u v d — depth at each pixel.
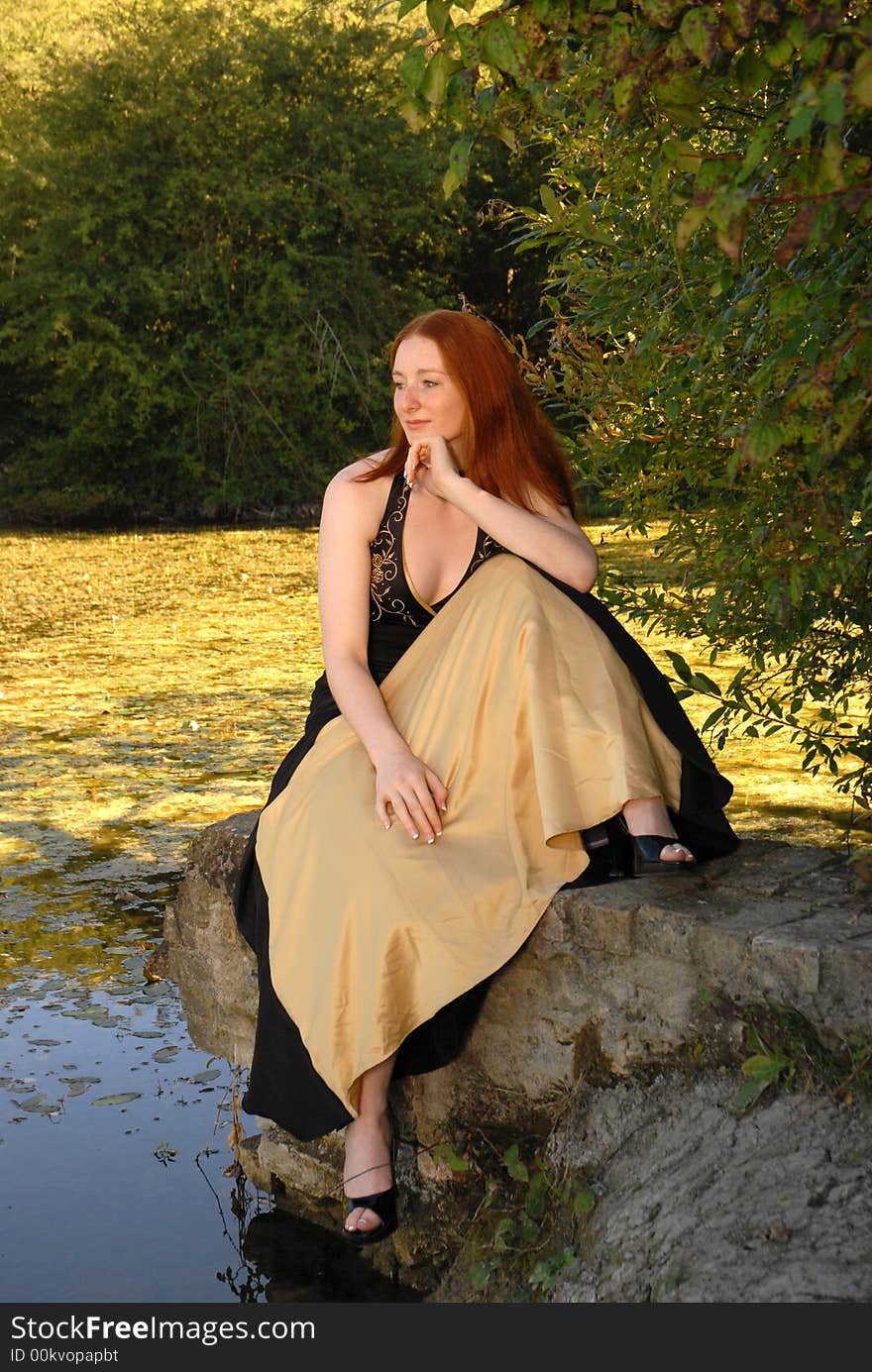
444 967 2.31
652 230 2.77
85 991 3.73
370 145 23.11
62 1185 2.81
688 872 2.54
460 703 2.50
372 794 2.48
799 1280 1.84
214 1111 3.10
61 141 23.39
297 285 22.33
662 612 3.17
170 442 23.53
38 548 17.86
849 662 3.03
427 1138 2.65
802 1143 2.05
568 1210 2.29
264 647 9.41
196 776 5.87
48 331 22.39
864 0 1.70
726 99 2.18
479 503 2.55
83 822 5.24
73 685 8.11
